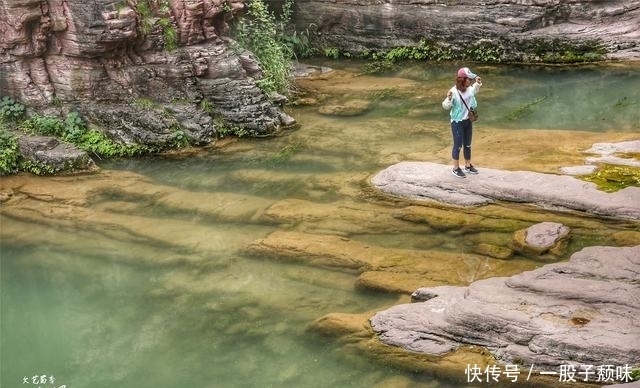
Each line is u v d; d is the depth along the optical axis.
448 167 11.48
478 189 10.70
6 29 13.29
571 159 11.60
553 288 7.72
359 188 11.53
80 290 9.68
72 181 12.68
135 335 8.58
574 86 16.23
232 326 8.52
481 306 7.55
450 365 7.21
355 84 17.48
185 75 13.94
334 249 9.66
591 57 17.94
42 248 10.76
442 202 10.75
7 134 13.27
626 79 16.39
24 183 12.70
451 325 7.51
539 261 9.09
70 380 7.86
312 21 20.47
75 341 8.61
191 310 8.92
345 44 20.34
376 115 15.15
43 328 8.93
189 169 12.97
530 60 18.48
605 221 9.82
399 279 8.83
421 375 7.27
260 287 9.23
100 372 7.94
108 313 9.09
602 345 6.84
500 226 9.98
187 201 11.63
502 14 18.53
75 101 13.84
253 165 12.92
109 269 10.06
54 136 13.57
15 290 9.82
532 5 18.23
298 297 8.93
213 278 9.53
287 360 7.81
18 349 8.55
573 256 8.56
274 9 20.28
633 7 17.89
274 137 14.16
